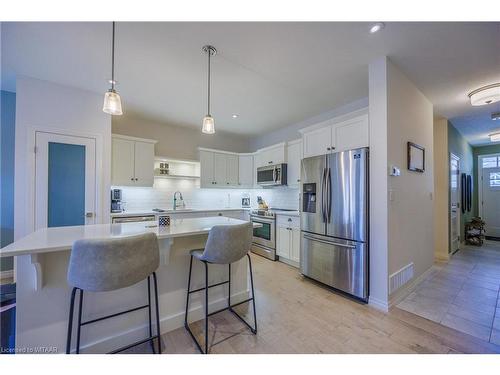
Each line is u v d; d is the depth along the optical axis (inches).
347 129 106.0
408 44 79.0
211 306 82.0
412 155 103.1
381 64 88.0
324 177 106.5
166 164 174.2
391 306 87.6
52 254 55.3
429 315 82.0
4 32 72.8
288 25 70.0
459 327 74.6
